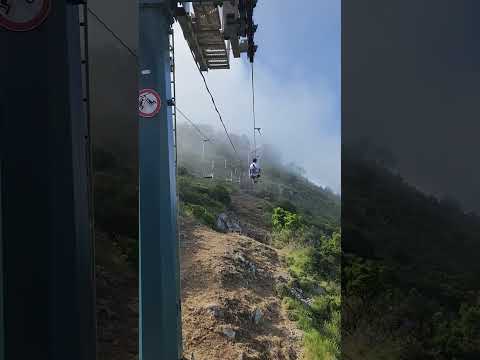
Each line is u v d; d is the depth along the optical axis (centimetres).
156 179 1336
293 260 5322
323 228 7444
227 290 3812
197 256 4278
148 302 1293
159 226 1320
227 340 3117
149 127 1345
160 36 1374
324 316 4159
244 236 5672
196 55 1902
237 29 1606
